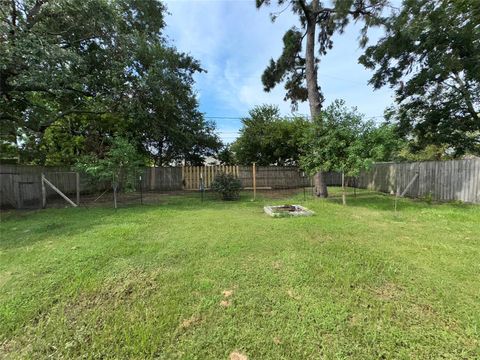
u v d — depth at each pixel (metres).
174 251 3.57
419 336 1.89
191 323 2.08
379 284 2.63
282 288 2.57
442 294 2.43
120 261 3.23
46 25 8.02
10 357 1.80
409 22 8.52
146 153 14.97
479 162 7.41
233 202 8.63
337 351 1.77
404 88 11.46
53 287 2.64
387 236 4.25
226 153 18.33
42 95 9.73
